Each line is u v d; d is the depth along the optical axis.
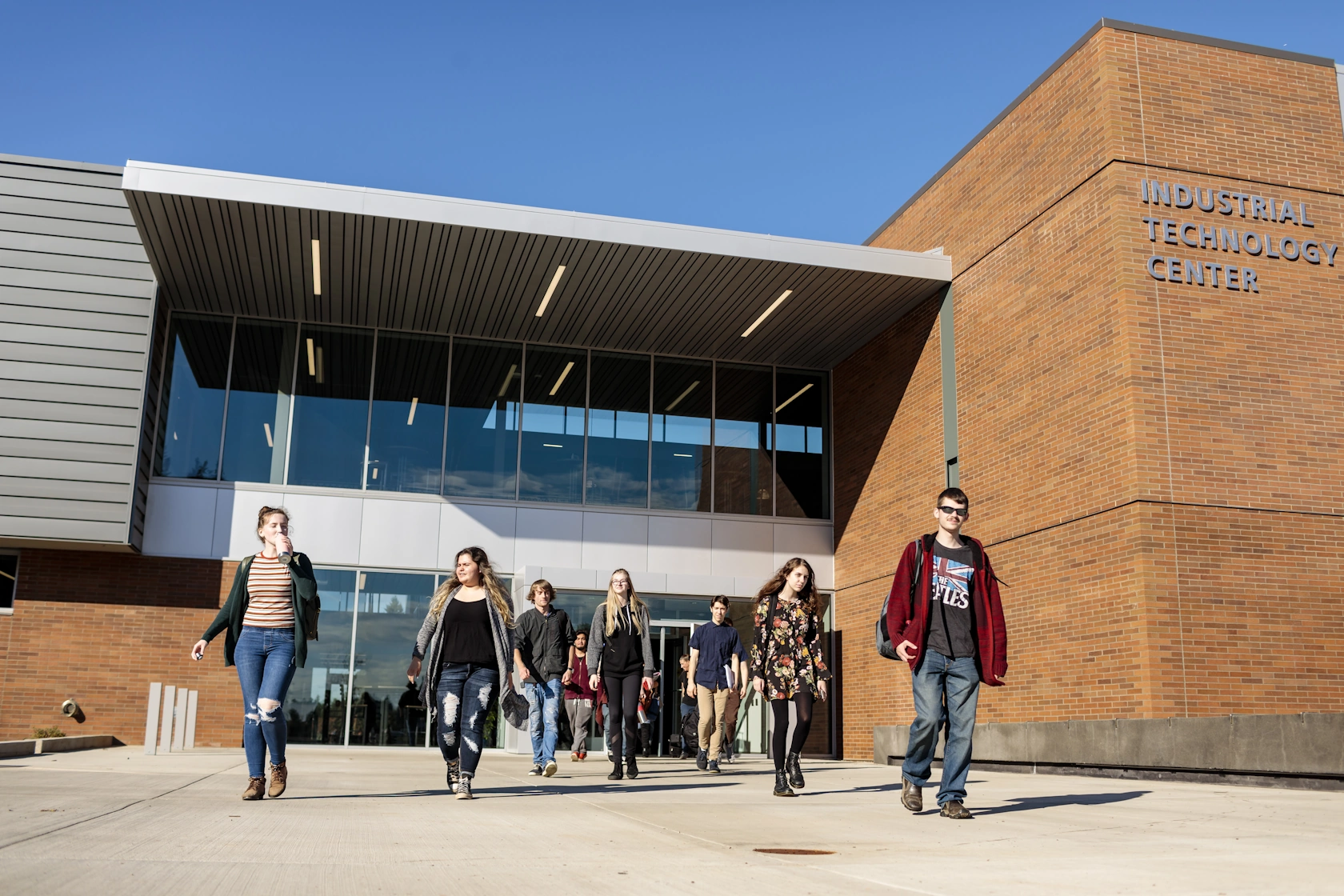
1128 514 13.82
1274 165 15.30
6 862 3.91
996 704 16.20
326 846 4.73
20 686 18.14
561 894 3.64
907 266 18.20
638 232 17.00
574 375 21.72
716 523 21.78
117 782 8.32
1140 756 11.88
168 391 19.67
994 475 16.81
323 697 19.23
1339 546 14.26
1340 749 9.38
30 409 17.77
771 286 18.61
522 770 12.59
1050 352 15.67
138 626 18.72
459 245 17.08
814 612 8.63
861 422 21.50
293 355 20.38
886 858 4.70
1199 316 14.45
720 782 10.53
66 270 18.34
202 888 3.55
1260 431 14.33
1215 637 13.55
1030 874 4.21
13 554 18.56
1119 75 14.95
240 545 19.38
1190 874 4.23
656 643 20.16
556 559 20.75
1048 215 15.95
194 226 16.53
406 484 20.38
